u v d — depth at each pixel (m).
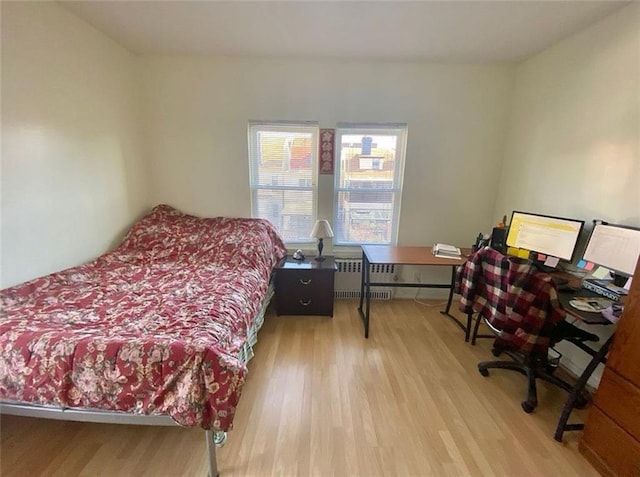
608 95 2.05
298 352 2.46
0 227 1.78
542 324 1.78
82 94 2.34
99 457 1.52
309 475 1.45
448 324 2.97
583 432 1.59
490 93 3.07
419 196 3.30
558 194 2.49
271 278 3.03
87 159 2.42
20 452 1.54
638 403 1.34
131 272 2.35
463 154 3.21
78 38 2.27
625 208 1.94
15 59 1.83
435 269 3.46
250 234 2.87
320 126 3.13
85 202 2.42
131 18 2.24
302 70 3.01
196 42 2.64
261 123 3.15
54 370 1.27
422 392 2.03
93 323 1.56
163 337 1.38
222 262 2.56
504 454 1.59
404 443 1.64
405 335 2.75
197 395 1.24
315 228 3.02
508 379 2.18
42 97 2.01
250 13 2.13
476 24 2.22
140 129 3.08
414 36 2.44
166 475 1.43
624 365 1.39
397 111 3.10
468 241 3.42
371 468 1.49
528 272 1.76
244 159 3.19
